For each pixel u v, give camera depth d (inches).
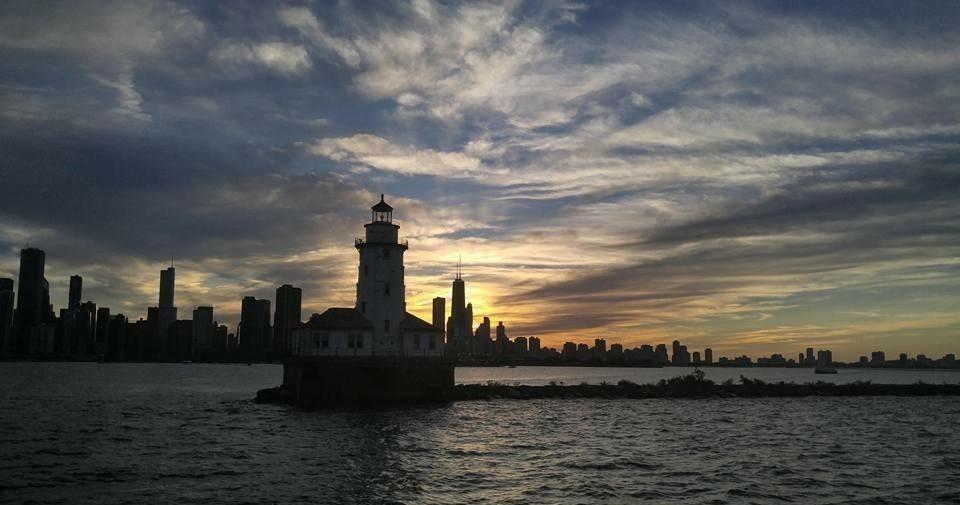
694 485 1686.8
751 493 1605.6
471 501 1523.1
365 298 3946.9
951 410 3905.0
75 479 1731.1
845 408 4003.4
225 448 2229.3
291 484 1689.2
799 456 2124.8
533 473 1829.5
